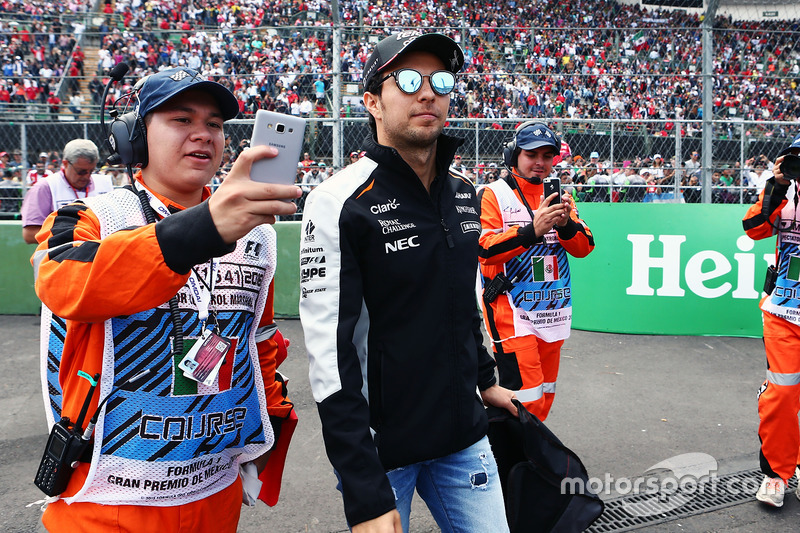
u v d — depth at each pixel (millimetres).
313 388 1551
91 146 4707
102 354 1340
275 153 1108
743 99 9617
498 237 3146
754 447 3713
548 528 2047
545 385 3443
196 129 1462
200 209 1085
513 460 2105
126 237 1104
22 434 3883
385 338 1627
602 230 6305
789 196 3117
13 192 8680
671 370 5137
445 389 1661
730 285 6055
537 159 3439
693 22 11867
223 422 1462
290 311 6777
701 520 2949
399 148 1676
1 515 2924
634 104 9305
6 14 10516
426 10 16516
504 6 16375
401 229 1614
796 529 2881
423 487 1823
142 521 1368
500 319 3244
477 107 10219
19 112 8227
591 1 16734
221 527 1550
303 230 1615
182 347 1376
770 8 9898
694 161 8594
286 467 3469
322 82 9719
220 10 17016
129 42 10336
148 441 1356
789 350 3037
